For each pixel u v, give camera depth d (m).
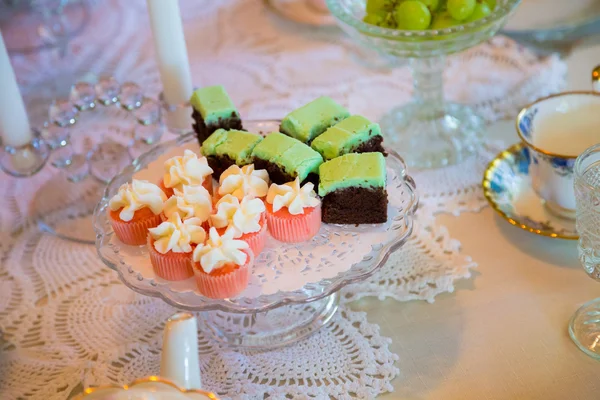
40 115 1.25
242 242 0.91
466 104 1.19
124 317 0.99
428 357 0.93
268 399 0.91
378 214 0.96
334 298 0.99
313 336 0.96
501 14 1.05
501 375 0.91
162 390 0.75
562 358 0.91
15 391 0.93
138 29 1.38
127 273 0.94
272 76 1.26
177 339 0.78
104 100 1.15
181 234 0.92
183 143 1.08
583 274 0.98
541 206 1.03
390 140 1.16
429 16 1.06
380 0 1.08
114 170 1.14
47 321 0.99
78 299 1.01
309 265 0.93
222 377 0.93
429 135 1.15
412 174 1.11
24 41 1.39
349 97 1.22
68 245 1.07
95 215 1.00
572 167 0.96
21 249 1.08
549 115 1.02
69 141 1.14
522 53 1.25
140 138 1.16
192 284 0.92
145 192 0.96
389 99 1.22
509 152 1.08
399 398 0.90
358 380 0.91
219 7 1.40
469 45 1.06
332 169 0.96
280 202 0.95
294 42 1.32
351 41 1.31
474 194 1.07
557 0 1.26
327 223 0.97
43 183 1.16
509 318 0.95
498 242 1.02
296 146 0.99
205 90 1.07
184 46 1.12
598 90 1.00
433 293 0.97
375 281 0.99
